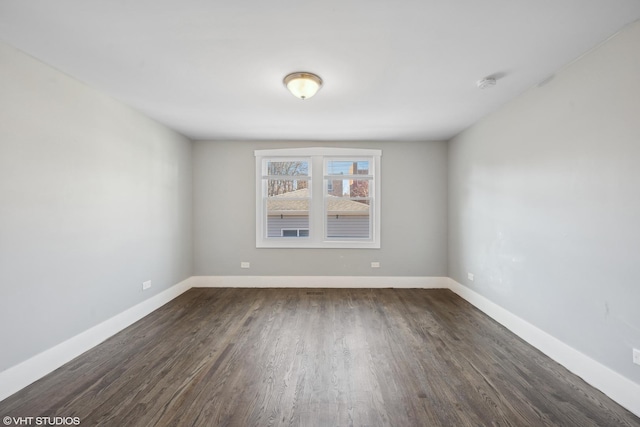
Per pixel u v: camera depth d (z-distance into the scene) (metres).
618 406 1.84
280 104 3.09
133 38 1.92
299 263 4.62
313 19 1.73
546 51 2.09
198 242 4.63
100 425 1.67
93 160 2.68
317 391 1.98
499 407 1.82
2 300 1.93
